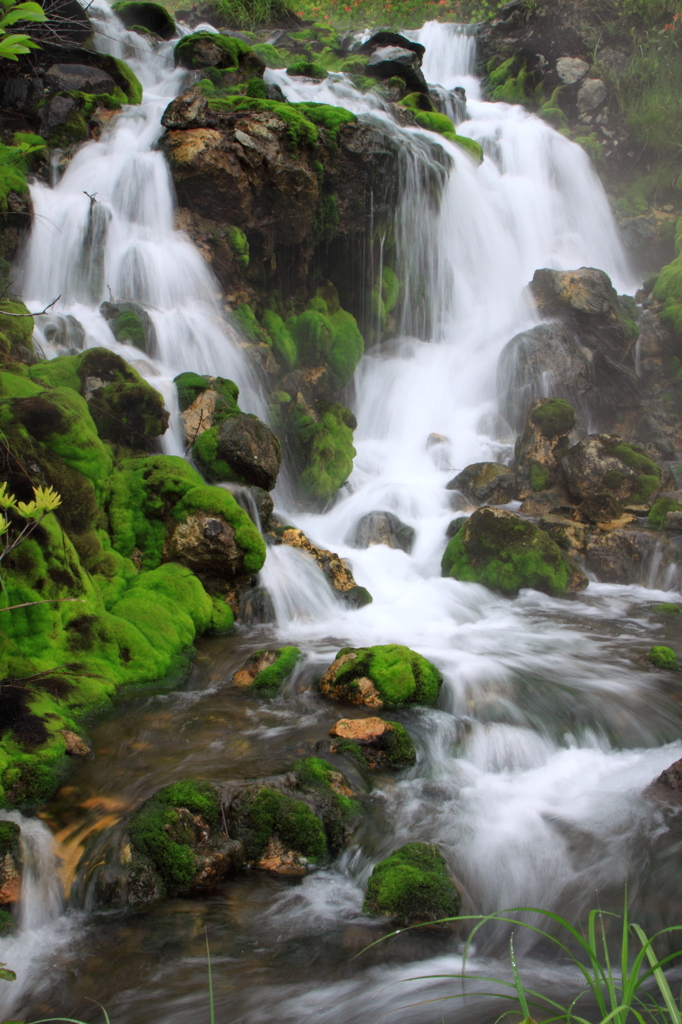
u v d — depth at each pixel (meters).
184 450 8.25
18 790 4.32
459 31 20.62
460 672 6.18
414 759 5.04
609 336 13.09
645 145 18.09
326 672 5.90
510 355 12.35
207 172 9.89
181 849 3.96
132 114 11.09
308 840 4.17
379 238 12.23
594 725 5.55
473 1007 3.22
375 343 12.75
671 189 17.91
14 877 3.76
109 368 7.52
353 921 3.78
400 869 3.92
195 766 4.70
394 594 8.20
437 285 13.47
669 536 9.00
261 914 3.81
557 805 4.72
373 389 12.37
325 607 7.56
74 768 4.68
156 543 7.06
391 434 12.20
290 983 3.38
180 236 10.23
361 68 16.17
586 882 4.05
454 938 3.71
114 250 9.71
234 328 10.30
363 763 4.92
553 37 19.02
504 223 15.25
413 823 4.49
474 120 17.27
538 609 8.14
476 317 13.98
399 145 12.08
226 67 12.87
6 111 10.69
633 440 12.72
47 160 10.38
